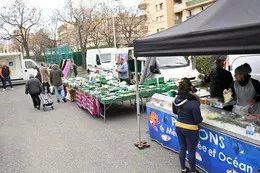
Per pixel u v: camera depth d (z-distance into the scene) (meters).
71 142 6.88
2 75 18.84
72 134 7.55
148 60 10.89
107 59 19.86
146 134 7.02
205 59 13.77
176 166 5.09
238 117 4.45
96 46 34.81
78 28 33.50
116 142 6.61
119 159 5.60
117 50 18.58
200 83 9.49
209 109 5.16
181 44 4.05
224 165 4.20
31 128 8.55
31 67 22.36
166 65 11.28
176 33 4.21
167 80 10.20
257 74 7.48
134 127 7.72
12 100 14.65
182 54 4.05
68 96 12.95
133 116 8.99
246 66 4.98
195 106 4.25
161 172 4.90
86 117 9.40
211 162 4.48
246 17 3.36
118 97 8.46
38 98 11.61
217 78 6.06
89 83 10.94
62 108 11.29
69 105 11.83
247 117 4.34
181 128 4.44
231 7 3.94
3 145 7.09
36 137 7.56
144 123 8.09
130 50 15.48
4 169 5.60
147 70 10.95
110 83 10.46
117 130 7.56
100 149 6.24
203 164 4.69
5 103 13.84
